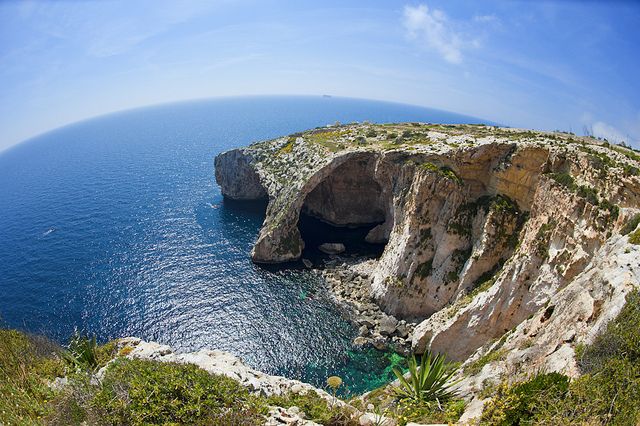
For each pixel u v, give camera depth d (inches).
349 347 1920.5
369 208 3523.6
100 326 2096.5
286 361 1829.5
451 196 2060.8
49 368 661.9
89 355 760.3
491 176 1998.0
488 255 1873.8
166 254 2947.8
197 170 6259.8
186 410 498.9
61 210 4069.9
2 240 3240.7
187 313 2204.7
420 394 674.2
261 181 3659.0
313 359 1840.6
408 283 2124.8
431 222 2137.1
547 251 1488.7
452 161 2117.4
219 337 2003.0
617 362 453.7
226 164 4298.7
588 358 509.0
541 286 1445.6
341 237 3280.0
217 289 2455.7
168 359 765.3
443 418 568.7
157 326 2095.2
